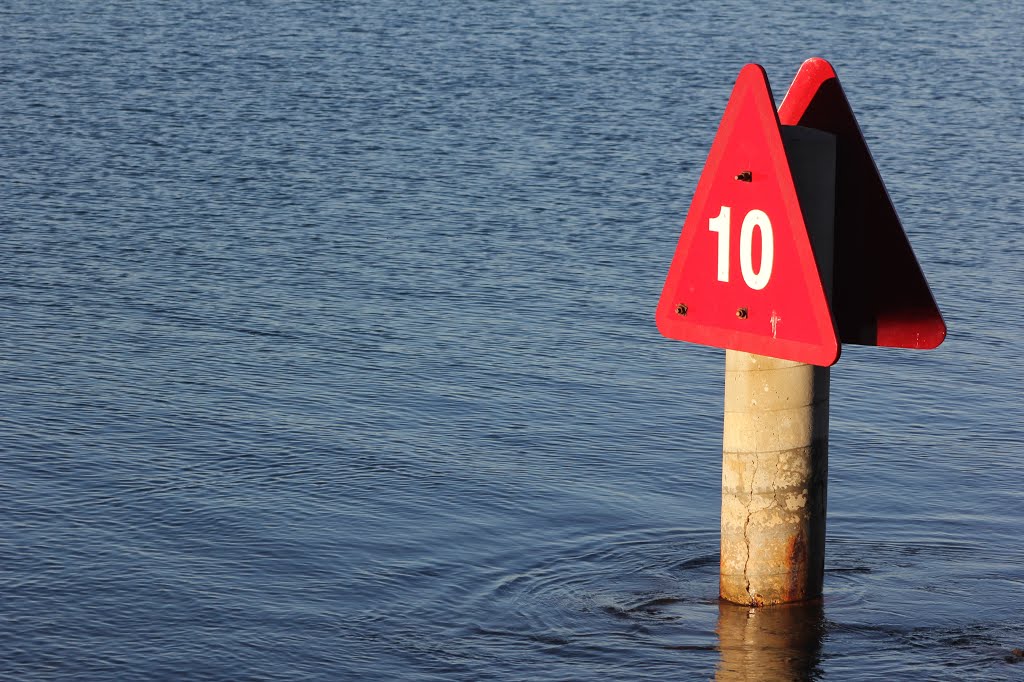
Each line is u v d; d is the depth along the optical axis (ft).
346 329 63.93
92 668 33.09
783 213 29.22
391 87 133.59
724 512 35.09
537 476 46.55
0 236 79.61
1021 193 95.40
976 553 39.73
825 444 34.24
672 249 80.53
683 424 52.13
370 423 51.65
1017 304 69.36
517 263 76.74
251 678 32.65
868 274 32.37
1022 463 47.80
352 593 37.37
